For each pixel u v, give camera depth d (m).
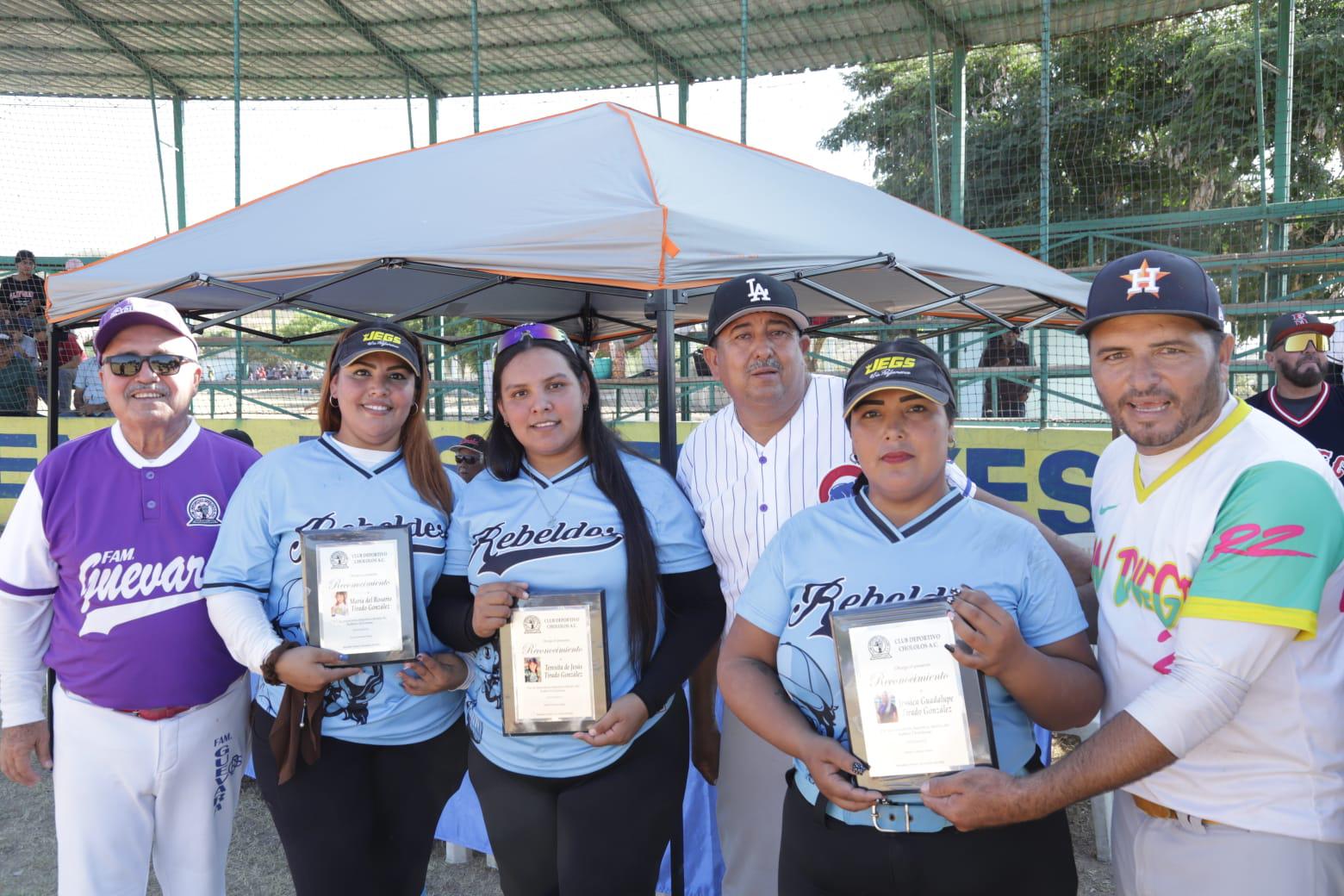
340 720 2.18
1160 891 1.67
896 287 4.08
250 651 2.09
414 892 2.33
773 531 2.60
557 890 2.14
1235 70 10.41
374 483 2.28
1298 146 10.56
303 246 2.89
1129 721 1.47
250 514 2.23
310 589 2.12
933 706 1.55
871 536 1.71
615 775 2.11
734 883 2.72
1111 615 1.71
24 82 12.24
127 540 2.28
